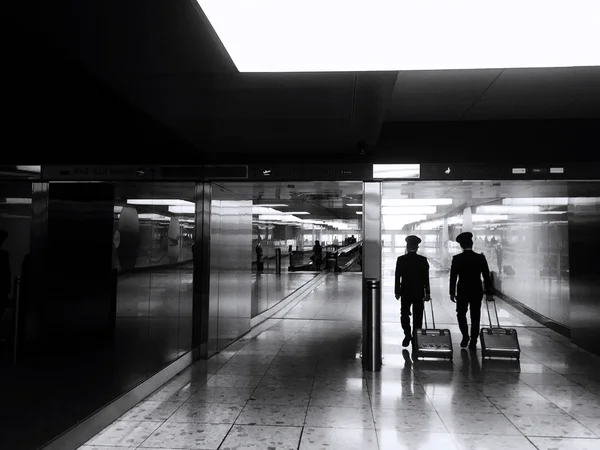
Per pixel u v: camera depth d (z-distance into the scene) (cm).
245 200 1012
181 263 737
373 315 720
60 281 491
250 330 1050
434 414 531
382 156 789
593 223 825
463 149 788
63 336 477
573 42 370
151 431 480
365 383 651
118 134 608
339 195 979
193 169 742
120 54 375
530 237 1036
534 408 552
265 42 360
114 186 611
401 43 366
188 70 417
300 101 515
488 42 366
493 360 783
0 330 404
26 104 438
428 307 1030
